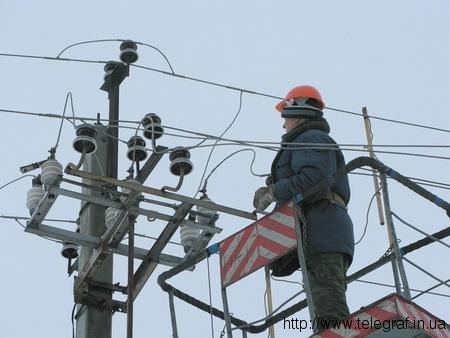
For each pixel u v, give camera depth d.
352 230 21.52
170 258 26.72
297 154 21.61
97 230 26.50
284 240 20.77
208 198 26.69
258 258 21.06
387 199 21.22
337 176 21.02
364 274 22.80
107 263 26.55
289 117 22.80
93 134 25.91
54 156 26.05
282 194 21.44
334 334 19.44
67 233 26.31
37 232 26.19
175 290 22.81
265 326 23.09
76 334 25.91
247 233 21.47
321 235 21.05
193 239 26.59
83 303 26.02
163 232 26.39
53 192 25.67
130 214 25.83
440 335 19.39
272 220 21.12
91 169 27.67
